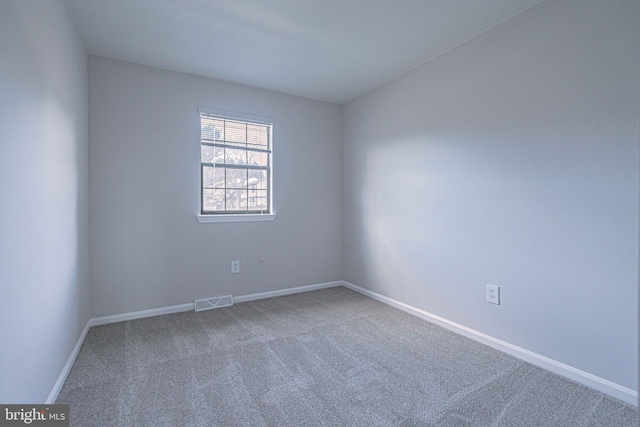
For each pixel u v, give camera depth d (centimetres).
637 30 153
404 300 298
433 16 206
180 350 215
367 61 271
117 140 265
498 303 216
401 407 155
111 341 228
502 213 213
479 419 146
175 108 289
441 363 198
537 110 193
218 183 316
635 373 156
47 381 150
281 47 246
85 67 244
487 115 222
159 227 283
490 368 192
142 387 171
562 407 154
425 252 274
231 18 208
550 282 188
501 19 210
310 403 158
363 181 351
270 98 338
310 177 366
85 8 195
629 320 157
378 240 330
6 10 110
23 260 123
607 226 164
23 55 125
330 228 382
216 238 312
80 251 223
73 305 201
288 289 354
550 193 187
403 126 296
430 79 267
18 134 119
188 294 298
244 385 174
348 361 201
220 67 281
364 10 200
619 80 159
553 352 187
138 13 201
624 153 158
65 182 184
